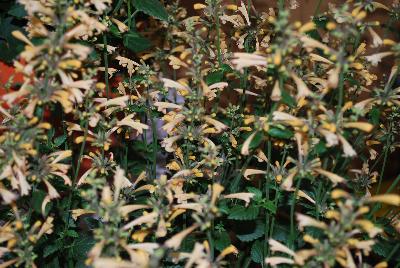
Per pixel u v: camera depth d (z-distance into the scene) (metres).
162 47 0.87
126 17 0.83
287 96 0.64
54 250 0.72
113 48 0.76
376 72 0.98
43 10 0.64
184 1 0.97
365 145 0.78
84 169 0.86
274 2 0.94
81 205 0.76
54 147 0.75
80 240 0.74
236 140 0.78
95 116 0.70
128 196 0.74
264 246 0.72
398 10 0.73
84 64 0.74
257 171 0.73
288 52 0.63
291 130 0.68
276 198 0.71
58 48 0.64
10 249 0.67
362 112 0.68
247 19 0.77
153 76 0.77
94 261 0.60
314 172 0.68
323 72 0.74
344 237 0.61
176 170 0.76
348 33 0.64
